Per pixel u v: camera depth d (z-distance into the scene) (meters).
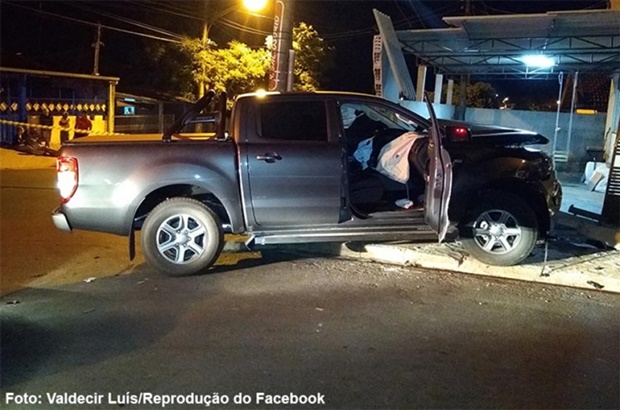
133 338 5.20
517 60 17.48
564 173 18.52
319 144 6.86
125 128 26.19
